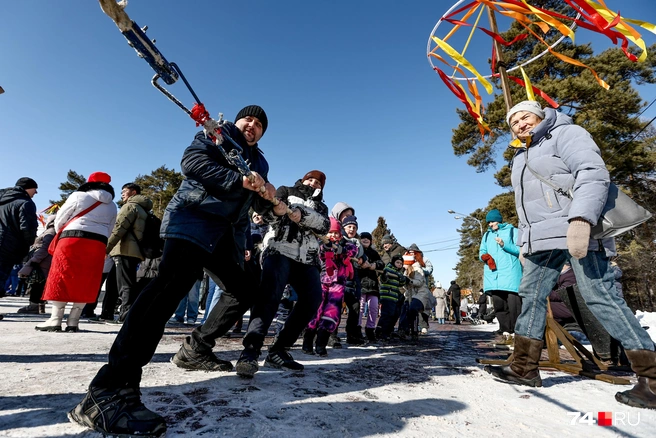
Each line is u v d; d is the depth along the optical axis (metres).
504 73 3.36
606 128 15.66
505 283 4.14
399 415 1.44
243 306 1.98
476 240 32.19
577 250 1.78
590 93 15.38
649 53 16.19
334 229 3.20
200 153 1.50
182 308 5.41
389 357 3.14
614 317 1.87
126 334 1.22
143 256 4.46
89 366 2.03
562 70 17.20
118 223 4.27
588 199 1.78
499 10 3.08
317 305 2.43
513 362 2.20
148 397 1.48
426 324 6.90
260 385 1.78
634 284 18.53
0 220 3.51
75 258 3.41
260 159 1.99
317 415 1.37
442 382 2.11
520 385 2.11
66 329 3.66
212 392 1.60
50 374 1.80
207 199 1.46
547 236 2.04
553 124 2.14
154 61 1.18
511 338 4.18
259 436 1.14
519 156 2.34
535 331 2.13
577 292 3.19
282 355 2.32
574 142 1.97
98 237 3.54
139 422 1.10
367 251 5.04
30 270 4.99
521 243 2.23
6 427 1.11
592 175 1.82
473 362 2.99
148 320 1.25
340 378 2.09
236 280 1.88
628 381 2.22
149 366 2.10
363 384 1.96
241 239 1.79
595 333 3.09
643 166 16.72
